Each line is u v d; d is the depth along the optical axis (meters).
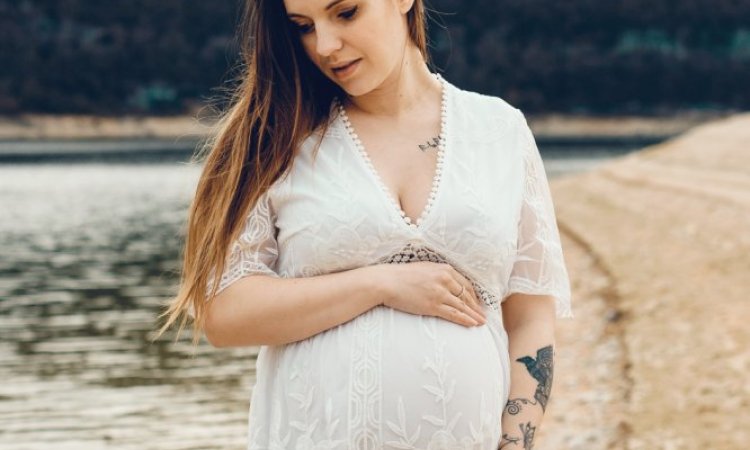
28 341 14.04
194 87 127.25
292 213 2.41
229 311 2.39
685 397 8.36
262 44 2.44
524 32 143.88
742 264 14.41
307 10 2.33
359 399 2.34
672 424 7.70
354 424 2.34
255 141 2.42
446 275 2.36
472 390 2.38
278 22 2.44
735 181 28.50
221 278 2.41
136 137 122.19
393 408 2.33
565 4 143.38
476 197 2.40
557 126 134.75
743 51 147.75
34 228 32.72
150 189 52.72
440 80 2.56
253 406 2.50
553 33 144.38
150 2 131.00
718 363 9.25
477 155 2.45
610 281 14.84
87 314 16.36
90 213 38.72
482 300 2.47
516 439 2.46
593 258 17.75
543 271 2.52
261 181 2.40
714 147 37.53
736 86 139.88
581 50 140.75
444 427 2.35
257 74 2.44
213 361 12.28
